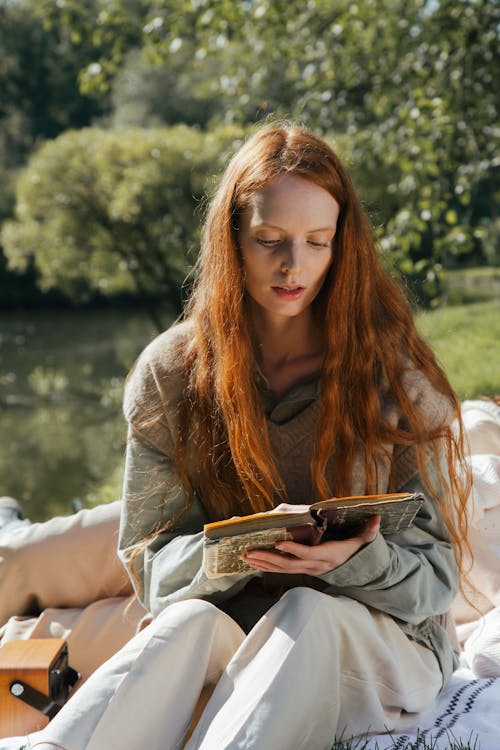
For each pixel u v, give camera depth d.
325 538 2.12
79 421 15.14
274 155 2.18
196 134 18.50
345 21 8.66
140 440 2.37
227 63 9.80
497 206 9.16
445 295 7.29
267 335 2.34
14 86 40.72
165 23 9.21
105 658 2.85
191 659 2.02
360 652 2.08
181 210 18.05
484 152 7.87
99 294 32.81
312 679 1.95
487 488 2.92
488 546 2.92
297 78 9.38
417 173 7.47
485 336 9.84
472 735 2.15
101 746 1.90
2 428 14.94
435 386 2.28
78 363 20.66
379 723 2.13
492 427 3.23
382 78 8.60
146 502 2.36
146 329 26.27
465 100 7.93
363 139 8.70
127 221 18.02
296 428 2.28
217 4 8.83
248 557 2.02
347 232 2.22
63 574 3.00
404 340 2.31
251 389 2.27
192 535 2.26
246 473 2.24
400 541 2.23
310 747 1.99
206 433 2.31
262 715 1.88
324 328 2.29
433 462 2.25
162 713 1.98
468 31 8.02
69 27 9.71
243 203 2.19
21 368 20.36
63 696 2.58
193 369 2.34
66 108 41.25
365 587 2.11
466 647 2.68
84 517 3.07
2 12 40.38
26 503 10.52
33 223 19.39
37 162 18.69
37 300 32.88
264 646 1.96
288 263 2.14
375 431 2.23
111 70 9.85
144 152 17.95
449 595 2.25
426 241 8.11
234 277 2.26
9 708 2.44
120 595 3.03
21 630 2.94
